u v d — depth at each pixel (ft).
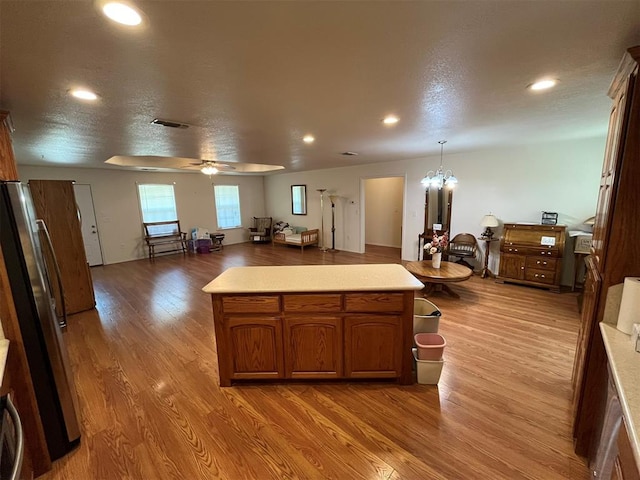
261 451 5.54
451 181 14.40
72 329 10.75
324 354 7.22
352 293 6.97
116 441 5.81
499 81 6.02
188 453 5.53
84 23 3.73
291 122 8.98
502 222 15.98
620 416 3.59
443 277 11.98
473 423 6.08
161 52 4.58
